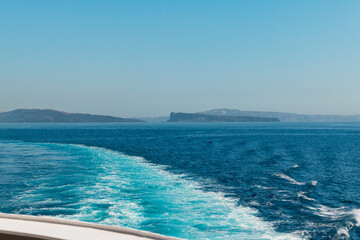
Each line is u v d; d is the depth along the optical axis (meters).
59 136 102.31
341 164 40.12
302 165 38.69
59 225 4.73
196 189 21.64
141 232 4.35
